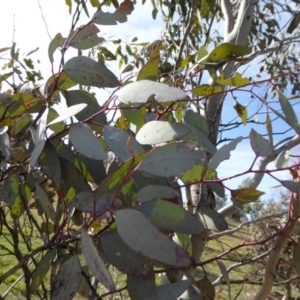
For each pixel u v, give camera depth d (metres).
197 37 1.14
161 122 0.30
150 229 0.25
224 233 0.51
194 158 0.26
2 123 0.37
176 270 0.33
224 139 0.55
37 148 0.30
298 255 0.37
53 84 0.37
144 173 0.28
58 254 0.35
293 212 0.38
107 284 0.24
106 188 0.28
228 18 0.67
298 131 0.35
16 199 0.40
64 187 0.37
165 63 0.92
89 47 0.37
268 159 0.48
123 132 0.29
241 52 0.39
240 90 0.38
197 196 0.49
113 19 0.37
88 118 0.34
